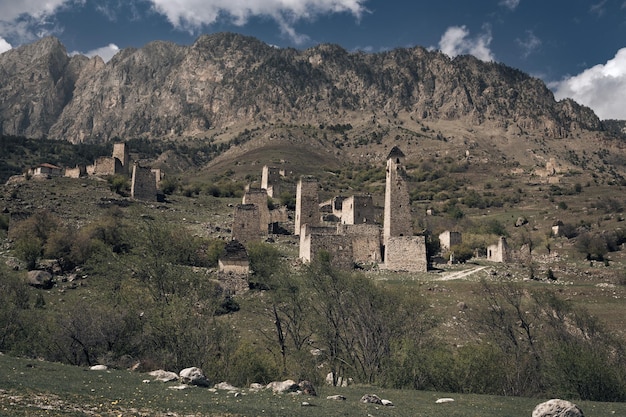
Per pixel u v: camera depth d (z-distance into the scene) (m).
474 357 48.88
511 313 66.88
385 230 100.25
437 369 48.16
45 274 78.38
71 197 129.75
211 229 118.44
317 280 60.34
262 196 122.50
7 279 65.69
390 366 49.53
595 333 60.53
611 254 137.75
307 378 47.88
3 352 47.75
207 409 29.73
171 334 47.25
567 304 66.44
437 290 81.62
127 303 55.06
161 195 143.75
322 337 55.06
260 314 64.62
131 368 44.66
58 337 48.22
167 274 58.62
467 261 113.50
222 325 51.03
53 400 28.31
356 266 95.88
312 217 118.25
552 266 109.19
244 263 79.69
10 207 119.06
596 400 46.81
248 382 44.59
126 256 64.25
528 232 172.12
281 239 114.75
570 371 47.81
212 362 46.00
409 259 95.38
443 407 37.00
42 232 96.75
